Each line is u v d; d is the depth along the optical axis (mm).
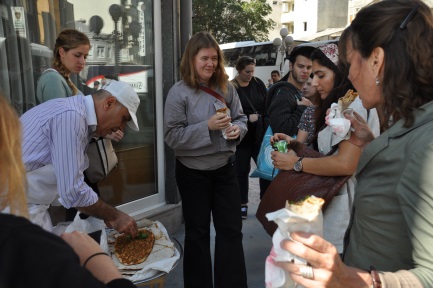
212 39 2586
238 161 4410
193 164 2615
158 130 3938
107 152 2553
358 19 1111
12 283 713
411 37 1004
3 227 743
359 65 1122
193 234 2689
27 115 1837
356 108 1850
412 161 940
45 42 3180
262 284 3131
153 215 3770
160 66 3887
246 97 4395
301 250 911
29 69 3033
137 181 3863
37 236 754
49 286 718
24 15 2963
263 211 2145
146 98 3873
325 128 2070
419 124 987
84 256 995
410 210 934
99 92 1918
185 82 2639
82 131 1810
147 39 3814
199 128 2500
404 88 1012
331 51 2125
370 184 1086
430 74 992
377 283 935
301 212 951
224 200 2711
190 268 2725
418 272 927
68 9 3346
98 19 3531
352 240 1214
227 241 2725
